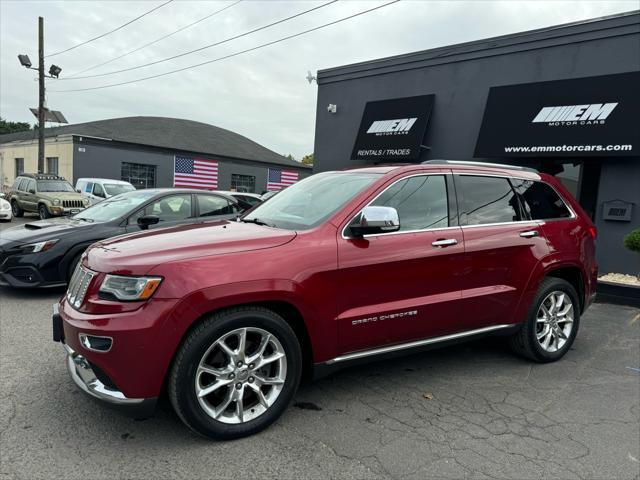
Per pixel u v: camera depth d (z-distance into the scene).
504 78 9.84
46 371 3.94
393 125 11.38
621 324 6.01
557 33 9.05
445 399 3.69
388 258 3.45
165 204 7.25
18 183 19.27
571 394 3.86
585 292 4.80
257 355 3.02
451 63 10.67
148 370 2.71
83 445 2.88
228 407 3.05
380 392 3.79
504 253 4.08
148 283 2.73
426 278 3.64
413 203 3.75
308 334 3.17
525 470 2.78
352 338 3.34
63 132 30.27
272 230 3.38
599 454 2.97
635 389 4.00
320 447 2.94
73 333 2.85
